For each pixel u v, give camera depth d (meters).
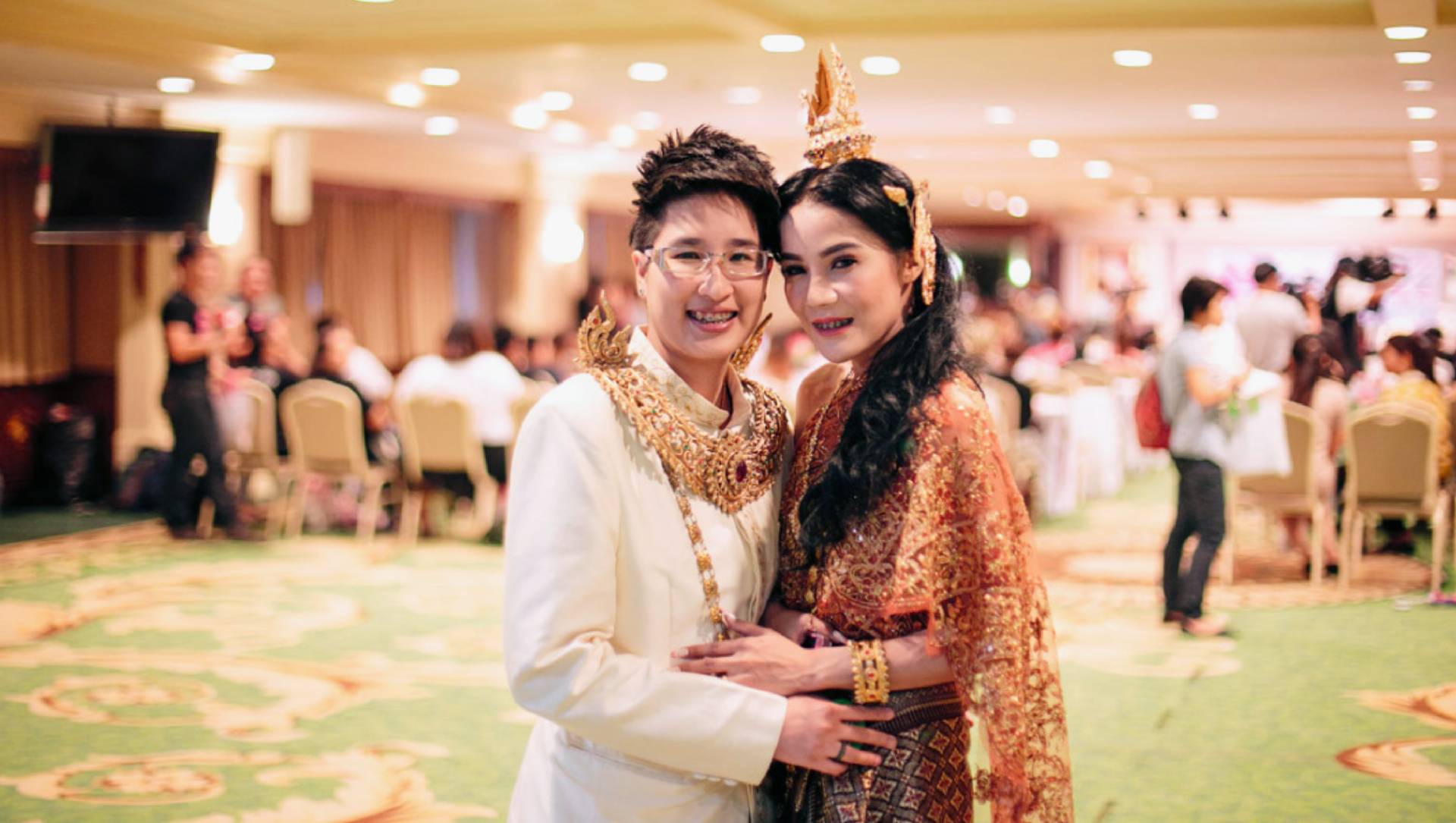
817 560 1.84
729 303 1.78
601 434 1.74
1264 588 7.21
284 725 4.59
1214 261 18.50
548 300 13.62
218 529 8.62
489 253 13.67
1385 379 9.27
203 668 5.33
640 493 1.77
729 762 1.69
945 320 1.82
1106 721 4.73
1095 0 5.56
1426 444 6.88
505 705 4.87
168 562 7.62
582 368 1.82
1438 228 17.02
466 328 8.78
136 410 9.77
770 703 1.71
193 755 4.25
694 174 1.75
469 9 5.97
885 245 1.79
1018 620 1.78
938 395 1.78
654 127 9.94
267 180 11.05
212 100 8.66
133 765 4.15
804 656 1.75
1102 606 6.72
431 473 8.41
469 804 3.85
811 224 1.79
